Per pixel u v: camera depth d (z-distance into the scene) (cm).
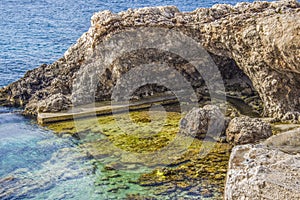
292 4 1130
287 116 1030
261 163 621
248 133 907
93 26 1234
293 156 638
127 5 3572
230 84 1298
